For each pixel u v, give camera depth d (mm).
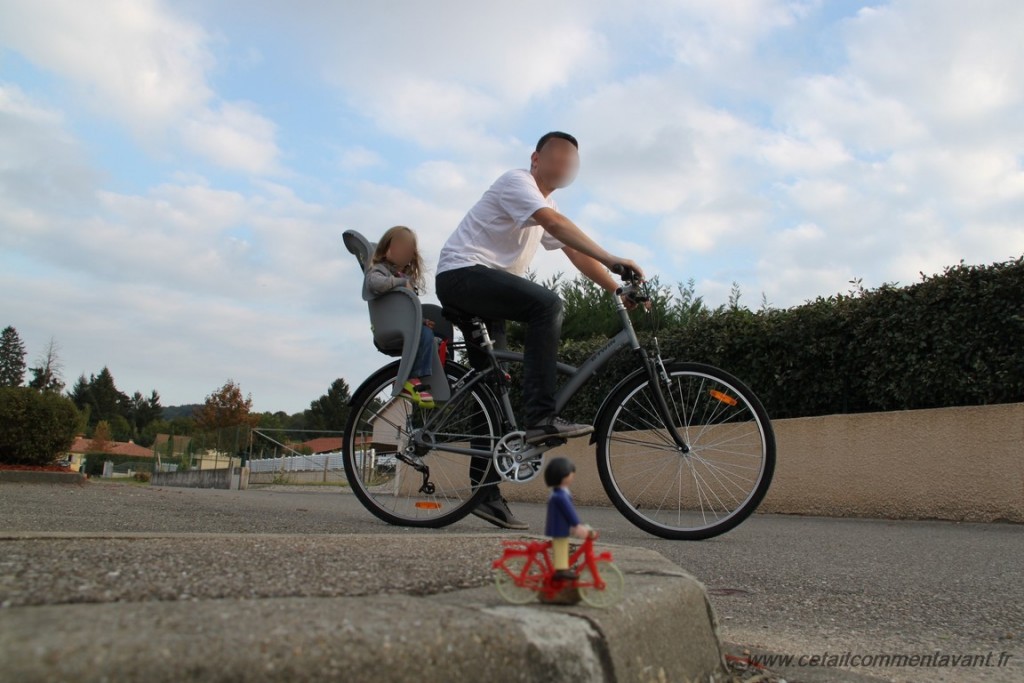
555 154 4453
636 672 1408
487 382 4430
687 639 1669
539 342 4160
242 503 6066
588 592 1438
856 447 6832
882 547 4387
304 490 14359
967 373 6516
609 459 4523
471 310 4320
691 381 4520
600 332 12852
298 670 1000
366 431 4660
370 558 1955
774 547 4199
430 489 4484
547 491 9102
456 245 4375
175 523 4051
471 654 1154
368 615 1203
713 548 4074
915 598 3057
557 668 1246
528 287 4191
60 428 10430
